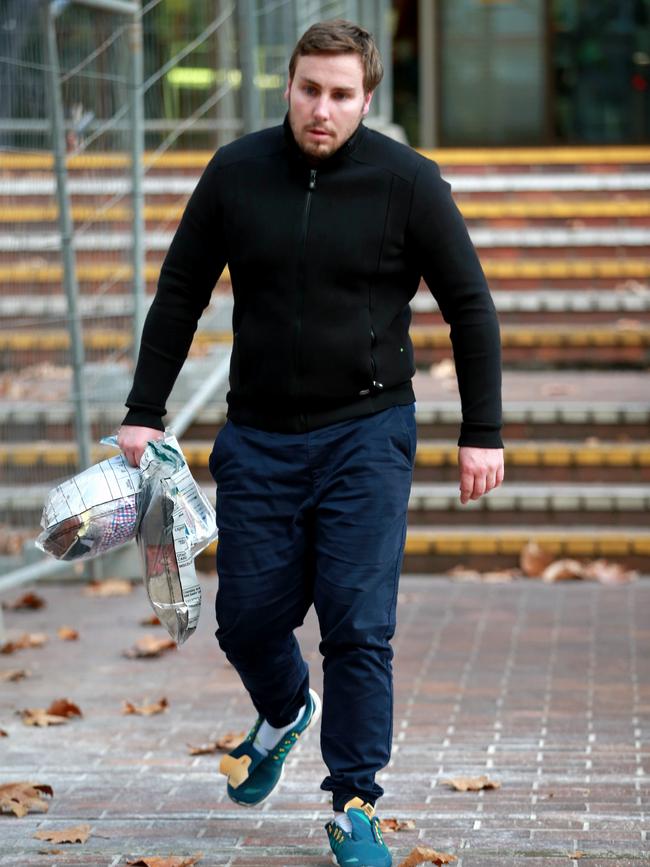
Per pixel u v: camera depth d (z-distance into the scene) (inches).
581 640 807.7
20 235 884.6
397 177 448.5
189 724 665.0
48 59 853.8
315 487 458.6
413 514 1027.3
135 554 975.0
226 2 1107.9
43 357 992.9
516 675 739.4
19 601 911.7
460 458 463.8
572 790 550.9
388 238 450.3
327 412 457.1
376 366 455.8
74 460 960.9
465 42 1961.1
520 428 1103.6
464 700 695.1
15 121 847.1
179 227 475.8
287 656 482.6
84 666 776.3
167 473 462.6
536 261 1438.2
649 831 496.4
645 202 1525.6
